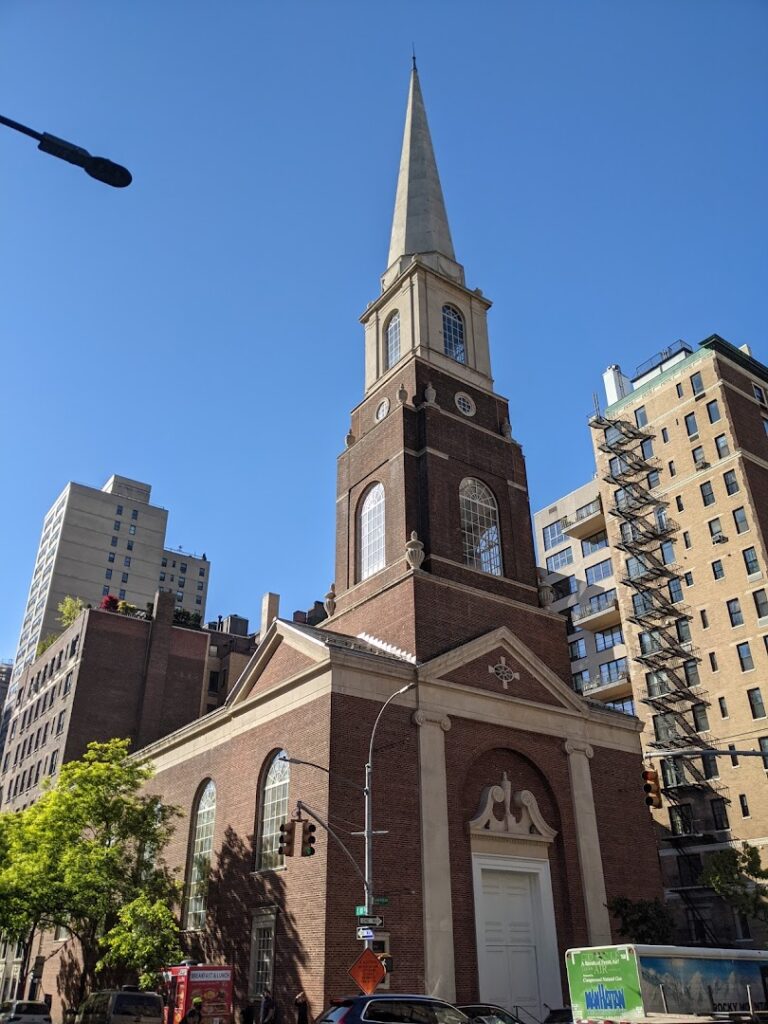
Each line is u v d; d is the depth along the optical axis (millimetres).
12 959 57000
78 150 10641
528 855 32219
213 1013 27859
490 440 43062
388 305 47562
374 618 36812
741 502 64188
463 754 32000
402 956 27125
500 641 35688
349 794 28703
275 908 29312
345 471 43719
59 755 59875
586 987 21406
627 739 38250
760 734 57844
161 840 37438
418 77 56344
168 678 64625
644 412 74438
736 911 52281
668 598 67250
